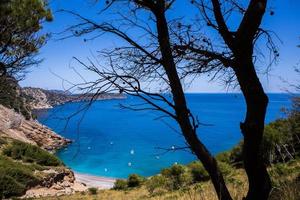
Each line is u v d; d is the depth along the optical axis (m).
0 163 42.66
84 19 4.32
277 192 4.89
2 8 10.00
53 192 43.09
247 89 4.01
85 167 72.62
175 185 25.67
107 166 72.69
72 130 129.12
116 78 4.18
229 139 94.75
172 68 4.28
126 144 97.94
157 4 4.31
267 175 4.12
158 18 4.32
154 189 27.81
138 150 87.81
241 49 4.05
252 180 4.10
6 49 13.65
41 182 42.94
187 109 4.30
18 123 99.19
